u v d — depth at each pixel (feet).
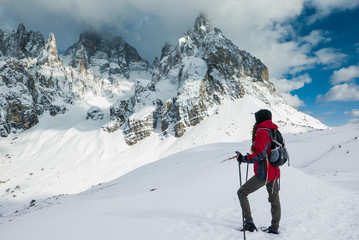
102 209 27.43
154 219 19.35
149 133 632.38
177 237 15.56
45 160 573.33
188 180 43.50
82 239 16.25
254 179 15.16
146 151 568.41
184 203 24.26
